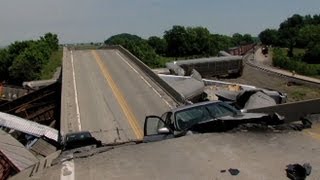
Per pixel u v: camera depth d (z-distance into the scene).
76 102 33.97
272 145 6.88
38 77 92.12
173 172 6.03
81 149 8.81
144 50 121.94
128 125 26.88
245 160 6.23
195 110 9.88
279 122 8.55
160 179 5.82
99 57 63.22
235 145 7.00
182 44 159.38
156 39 164.12
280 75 82.75
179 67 65.56
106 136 24.41
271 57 136.38
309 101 12.62
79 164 6.75
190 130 9.09
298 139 7.19
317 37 170.38
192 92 42.19
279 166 5.88
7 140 24.92
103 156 7.08
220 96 34.59
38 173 6.57
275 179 5.44
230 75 82.94
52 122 46.78
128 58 61.03
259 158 6.27
